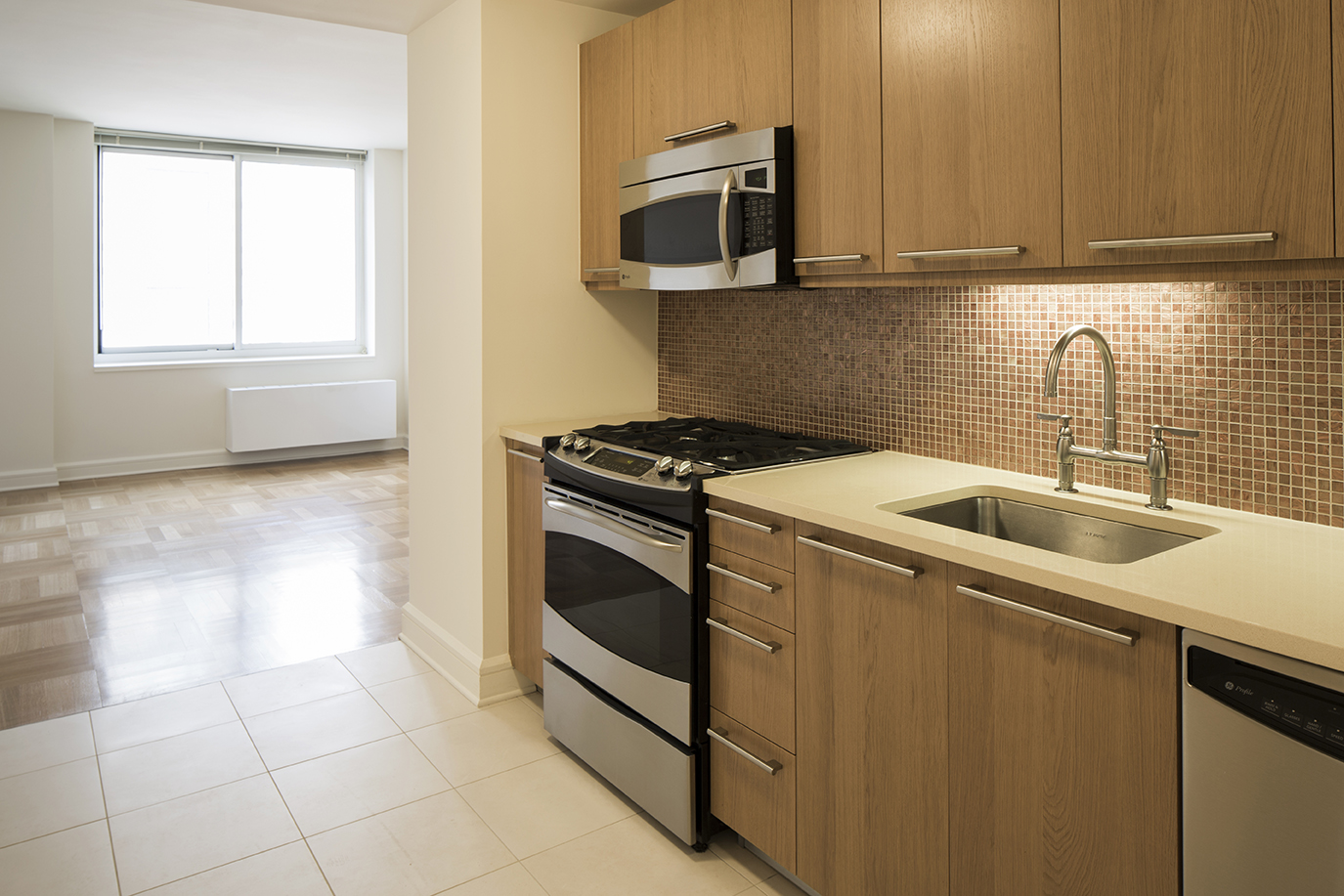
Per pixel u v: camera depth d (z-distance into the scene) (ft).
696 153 7.72
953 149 5.77
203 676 10.36
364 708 9.52
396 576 14.29
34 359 20.16
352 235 25.23
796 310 8.66
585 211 9.64
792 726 6.08
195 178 22.79
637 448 7.68
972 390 7.11
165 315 22.80
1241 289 5.45
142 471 22.25
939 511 6.18
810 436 8.59
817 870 5.98
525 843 7.12
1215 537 4.93
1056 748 4.44
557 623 8.47
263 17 13.01
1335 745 3.34
